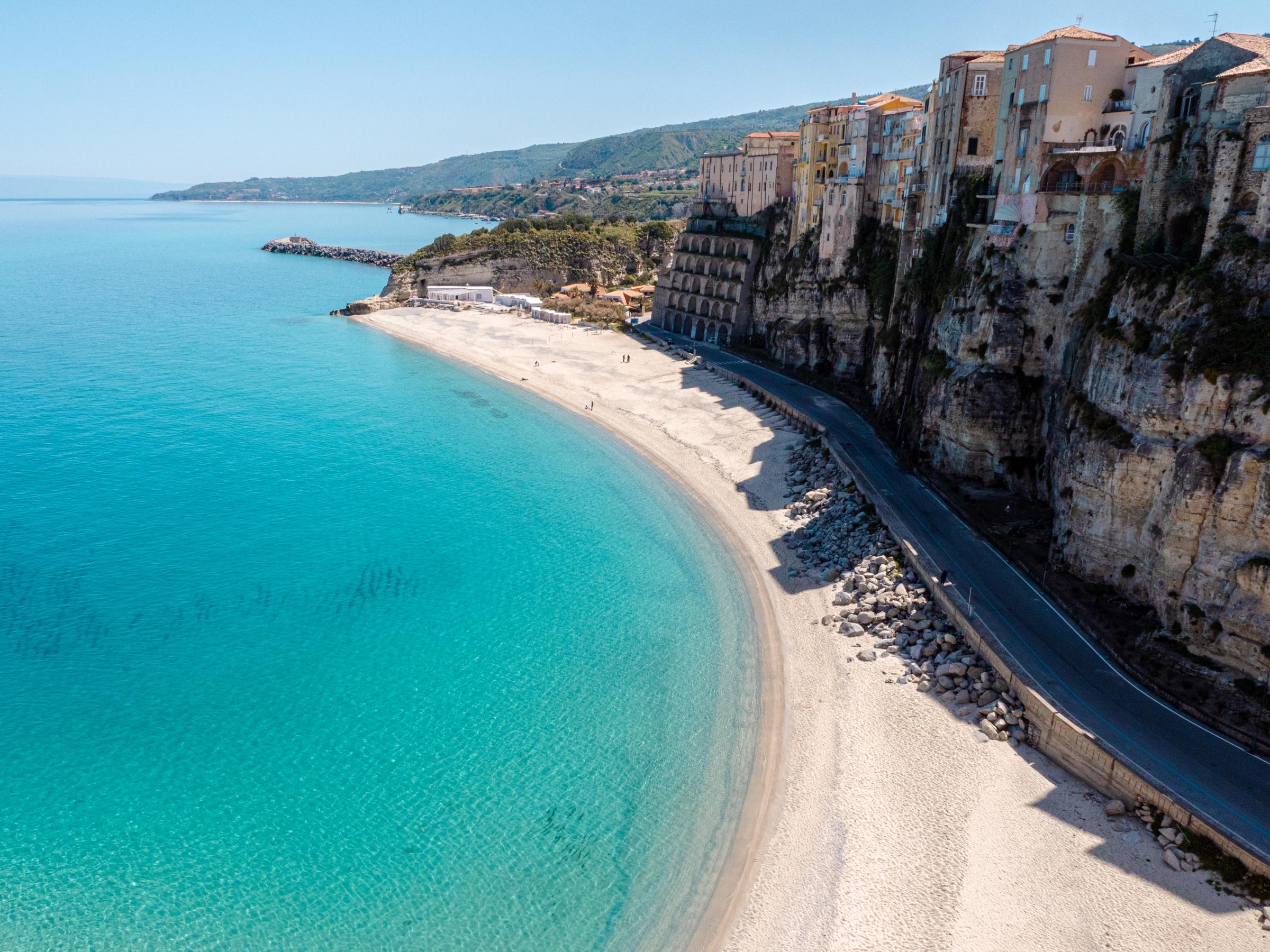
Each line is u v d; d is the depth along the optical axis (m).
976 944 32.62
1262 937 31.53
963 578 54.25
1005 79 67.00
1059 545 54.47
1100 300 54.81
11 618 57.78
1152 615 46.91
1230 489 40.88
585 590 61.56
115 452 91.44
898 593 54.84
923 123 91.12
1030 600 51.62
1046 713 41.25
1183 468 43.12
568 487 81.12
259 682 51.03
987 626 48.62
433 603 60.09
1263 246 42.84
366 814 40.72
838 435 83.88
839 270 107.38
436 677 51.44
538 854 38.28
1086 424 51.53
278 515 75.44
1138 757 38.16
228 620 57.88
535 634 55.88
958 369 69.81
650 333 143.50
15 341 147.38
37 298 199.00
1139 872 34.72
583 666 52.22
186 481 83.38
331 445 94.31
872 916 34.28
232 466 87.62
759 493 76.88
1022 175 65.12
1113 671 44.59
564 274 196.50
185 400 111.75
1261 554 40.31
